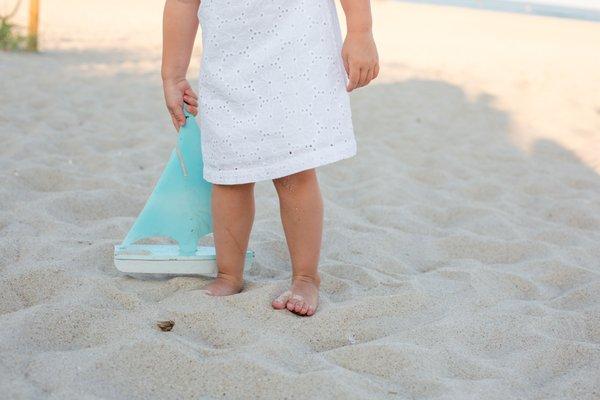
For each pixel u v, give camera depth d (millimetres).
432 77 7211
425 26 12773
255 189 3430
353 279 2436
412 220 3184
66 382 1646
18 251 2422
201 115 2055
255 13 1929
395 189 3611
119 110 5000
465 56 9023
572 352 1953
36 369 1695
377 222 3170
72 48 7668
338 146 1980
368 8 1983
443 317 2113
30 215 2797
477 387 1733
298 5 1934
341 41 2055
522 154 4578
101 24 9727
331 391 1651
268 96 1941
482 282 2467
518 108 5957
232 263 2195
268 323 2020
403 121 5285
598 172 4258
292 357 1833
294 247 2154
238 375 1702
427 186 3799
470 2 20266
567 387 1778
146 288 2207
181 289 2209
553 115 5754
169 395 1661
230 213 2137
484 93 6520
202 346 1859
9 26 7328
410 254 2805
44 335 1894
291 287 2145
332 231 2891
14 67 6219
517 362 1900
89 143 4105
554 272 2629
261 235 2793
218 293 2156
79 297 2082
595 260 2820
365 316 2117
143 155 3932
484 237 2955
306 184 2084
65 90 5473
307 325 2027
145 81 6094
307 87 1942
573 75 7863
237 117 1969
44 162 3613
